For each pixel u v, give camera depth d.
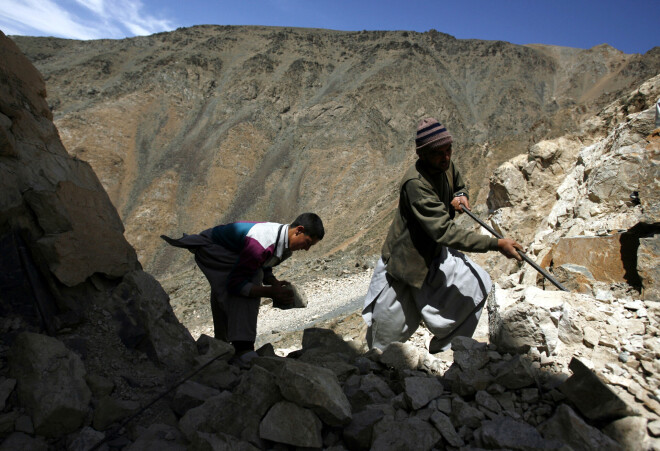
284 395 2.28
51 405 2.34
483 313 4.04
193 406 2.58
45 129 3.36
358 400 2.55
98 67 135.25
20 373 2.46
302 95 134.38
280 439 2.20
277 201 101.38
